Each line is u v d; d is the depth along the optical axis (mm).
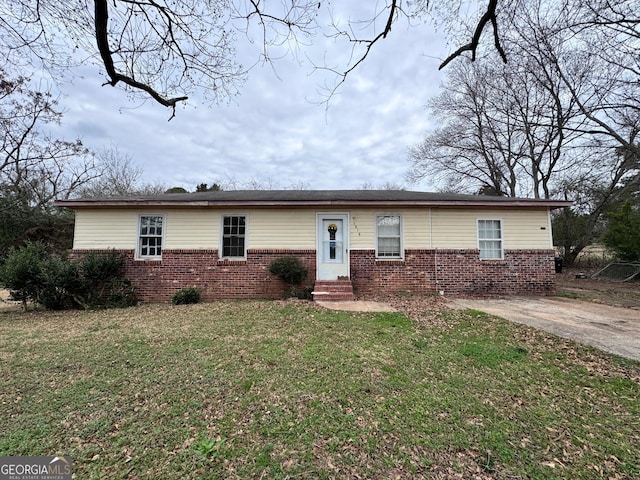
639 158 13383
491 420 2826
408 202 9508
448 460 2305
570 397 3264
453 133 22094
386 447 2436
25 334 5531
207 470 2178
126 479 2094
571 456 2375
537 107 14695
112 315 7262
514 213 9945
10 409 2947
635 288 11227
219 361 4129
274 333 5406
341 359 4203
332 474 2152
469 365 4055
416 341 4988
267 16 4535
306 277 9500
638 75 10695
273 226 9828
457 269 9758
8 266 7945
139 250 9672
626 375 3748
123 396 3201
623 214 14789
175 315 7008
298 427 2678
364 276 9719
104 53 3867
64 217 16516
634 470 2238
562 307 7711
